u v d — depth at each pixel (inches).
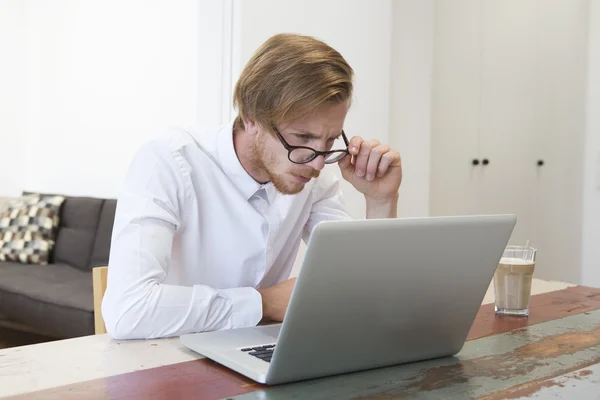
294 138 46.3
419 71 134.0
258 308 47.9
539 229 172.2
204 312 46.1
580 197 172.7
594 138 170.1
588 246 171.5
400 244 35.2
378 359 38.7
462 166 153.7
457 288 39.4
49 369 36.8
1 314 144.1
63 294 126.3
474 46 154.5
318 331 34.7
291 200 58.2
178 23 149.3
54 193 183.9
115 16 165.6
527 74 167.8
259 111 46.3
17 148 190.1
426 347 40.5
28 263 158.7
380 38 119.0
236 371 37.2
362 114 116.6
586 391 35.4
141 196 49.9
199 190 55.1
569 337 47.6
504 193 164.4
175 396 32.9
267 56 46.3
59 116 181.9
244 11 97.9
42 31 186.2
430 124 137.7
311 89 44.1
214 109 100.4
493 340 46.4
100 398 32.3
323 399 33.2
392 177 58.8
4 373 35.9
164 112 153.1
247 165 55.1
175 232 54.7
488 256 39.8
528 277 54.3
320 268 32.8
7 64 185.8
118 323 44.2
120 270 46.3
